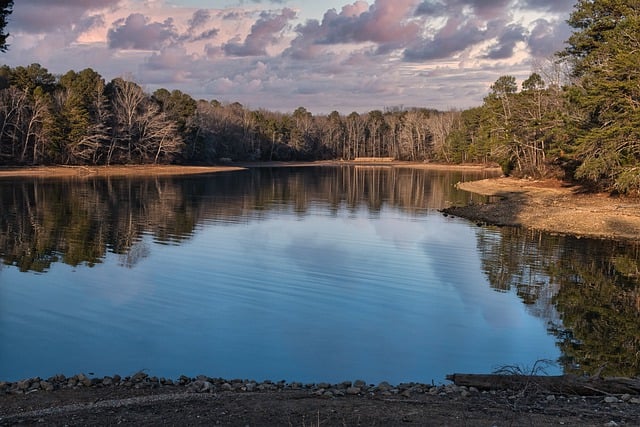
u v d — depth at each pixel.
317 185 72.06
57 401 9.06
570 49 51.12
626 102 41.31
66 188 59.91
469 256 25.95
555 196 52.53
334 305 17.78
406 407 8.80
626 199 46.16
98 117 94.19
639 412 8.59
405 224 37.06
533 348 14.02
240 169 109.00
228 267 23.14
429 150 161.38
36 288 19.34
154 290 19.34
